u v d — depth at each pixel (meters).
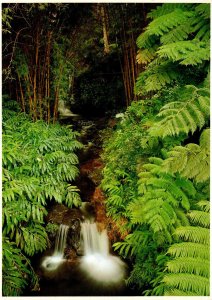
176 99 3.15
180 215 2.49
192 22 2.93
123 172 3.57
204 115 2.60
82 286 3.35
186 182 2.55
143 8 5.57
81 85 7.79
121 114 5.32
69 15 5.21
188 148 2.41
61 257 3.74
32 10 4.49
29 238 3.28
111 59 7.45
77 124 6.95
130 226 3.11
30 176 3.83
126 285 3.26
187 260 2.08
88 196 4.37
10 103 4.91
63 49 5.46
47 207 4.00
